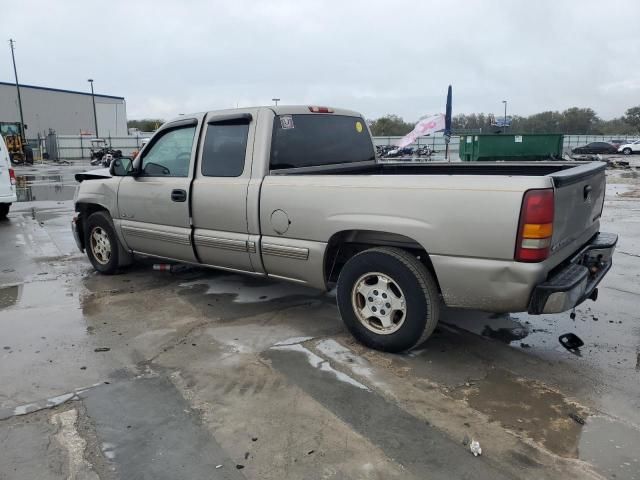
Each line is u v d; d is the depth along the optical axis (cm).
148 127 8219
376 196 383
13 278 633
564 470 267
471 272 349
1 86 6962
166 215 533
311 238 422
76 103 7788
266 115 459
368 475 264
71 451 285
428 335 385
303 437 296
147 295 554
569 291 333
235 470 269
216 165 489
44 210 1262
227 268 505
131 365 389
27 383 362
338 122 533
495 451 282
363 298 409
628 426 305
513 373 372
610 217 1080
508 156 1762
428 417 316
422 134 1803
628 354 405
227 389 351
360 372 373
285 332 448
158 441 293
